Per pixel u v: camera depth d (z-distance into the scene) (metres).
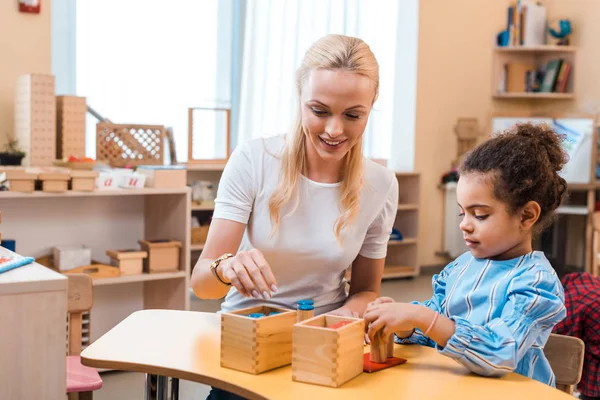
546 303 1.29
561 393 1.20
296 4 5.14
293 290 1.65
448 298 1.47
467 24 6.01
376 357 1.33
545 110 6.20
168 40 4.98
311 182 1.59
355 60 1.39
